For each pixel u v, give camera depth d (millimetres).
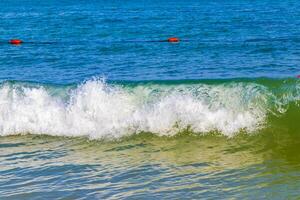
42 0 183250
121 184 14469
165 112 19688
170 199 13266
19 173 15664
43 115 20453
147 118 19719
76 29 61375
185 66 32969
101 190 14008
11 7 126938
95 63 35500
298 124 18953
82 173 15477
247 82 20094
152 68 32625
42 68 34156
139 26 62719
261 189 13742
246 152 17094
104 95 20469
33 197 13609
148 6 114750
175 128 19312
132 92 20469
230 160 16328
